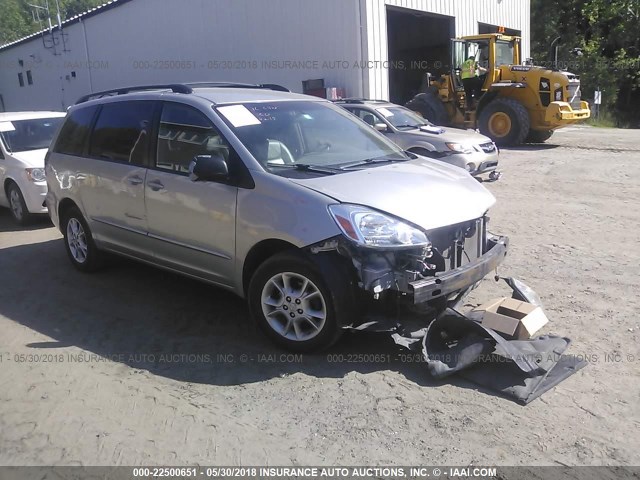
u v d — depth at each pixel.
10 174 9.06
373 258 3.98
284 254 4.20
